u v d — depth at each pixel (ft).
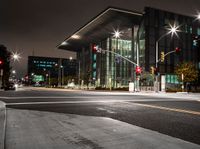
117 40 253.65
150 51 197.16
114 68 245.65
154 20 202.59
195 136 22.03
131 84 150.00
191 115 35.78
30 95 89.20
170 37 210.18
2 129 23.06
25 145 18.40
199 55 226.79
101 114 36.73
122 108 45.16
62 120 30.55
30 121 29.63
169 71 205.36
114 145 18.76
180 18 219.00
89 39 274.77
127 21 204.54
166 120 31.04
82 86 263.70
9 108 44.39
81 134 22.56
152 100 66.95
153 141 19.95
